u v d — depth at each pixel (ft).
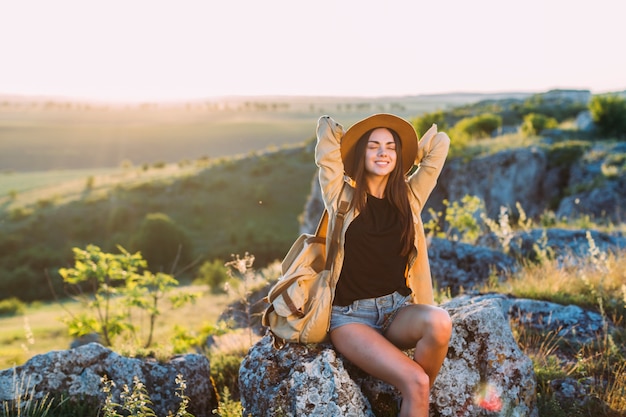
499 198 79.71
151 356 15.71
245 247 208.54
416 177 12.60
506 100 270.26
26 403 12.80
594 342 16.89
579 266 23.68
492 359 12.32
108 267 27.94
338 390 11.13
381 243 11.70
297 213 253.65
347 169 12.39
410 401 10.68
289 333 11.88
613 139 93.91
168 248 179.52
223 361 18.28
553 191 79.51
